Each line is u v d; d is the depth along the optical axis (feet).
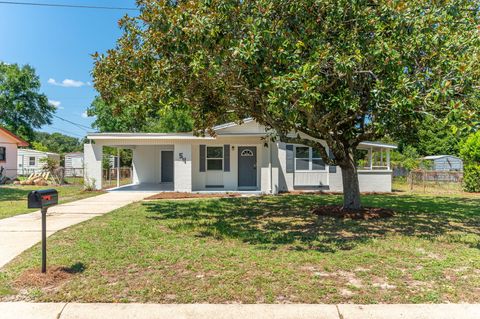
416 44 18.42
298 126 28.63
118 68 24.76
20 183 68.59
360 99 22.80
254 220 25.20
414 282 12.38
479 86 18.48
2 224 23.59
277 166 48.08
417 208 31.30
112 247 17.06
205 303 10.53
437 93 16.01
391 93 18.02
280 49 17.69
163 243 17.97
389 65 17.99
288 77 16.47
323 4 19.44
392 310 10.12
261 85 18.85
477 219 25.43
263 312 9.95
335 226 22.81
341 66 17.04
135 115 27.02
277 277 12.73
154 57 22.21
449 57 18.78
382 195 45.37
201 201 37.27
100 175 50.24
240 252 16.16
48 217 26.63
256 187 52.08
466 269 13.83
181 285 11.94
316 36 19.99
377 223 23.81
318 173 48.98
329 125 25.13
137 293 11.26
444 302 10.69
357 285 12.03
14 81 110.32
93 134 47.83
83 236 19.49
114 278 12.66
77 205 34.14
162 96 22.54
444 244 17.92
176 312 9.96
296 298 10.91
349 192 28.73
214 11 17.85
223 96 25.08
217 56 17.62
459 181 59.82
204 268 13.79
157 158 65.98
